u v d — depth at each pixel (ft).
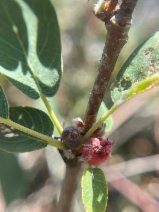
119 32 0.32
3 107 0.35
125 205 1.15
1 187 0.79
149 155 1.26
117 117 1.14
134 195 1.08
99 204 0.32
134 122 1.25
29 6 0.40
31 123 0.39
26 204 1.06
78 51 1.33
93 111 0.36
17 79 0.39
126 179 1.10
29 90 0.40
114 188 1.15
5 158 0.79
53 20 0.40
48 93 0.40
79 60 1.31
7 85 1.09
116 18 0.32
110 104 1.07
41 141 0.38
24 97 1.10
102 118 0.35
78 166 0.37
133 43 1.28
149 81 0.31
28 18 0.40
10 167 0.79
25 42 0.40
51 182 1.11
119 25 0.31
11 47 0.40
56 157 1.12
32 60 0.40
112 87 0.37
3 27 0.39
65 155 0.37
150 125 1.26
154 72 0.36
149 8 1.38
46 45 0.40
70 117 1.13
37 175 1.12
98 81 0.35
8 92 1.09
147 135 1.26
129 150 1.26
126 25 0.32
